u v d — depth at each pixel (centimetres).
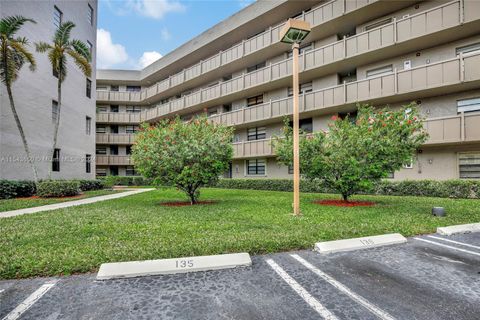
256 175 2139
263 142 1911
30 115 1415
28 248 451
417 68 1265
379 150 891
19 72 1335
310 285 333
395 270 379
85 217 750
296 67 798
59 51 1383
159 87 2962
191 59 2736
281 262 414
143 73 3253
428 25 1252
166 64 2900
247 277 358
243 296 304
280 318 258
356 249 476
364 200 1099
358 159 950
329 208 895
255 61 2153
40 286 328
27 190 1334
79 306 280
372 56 1480
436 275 361
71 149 1797
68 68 1761
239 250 450
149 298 299
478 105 1220
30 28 1413
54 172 1611
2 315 263
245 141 2036
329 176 1012
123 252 429
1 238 516
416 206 905
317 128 1772
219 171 1079
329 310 273
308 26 767
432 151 1325
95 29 2172
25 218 738
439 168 1303
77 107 1880
